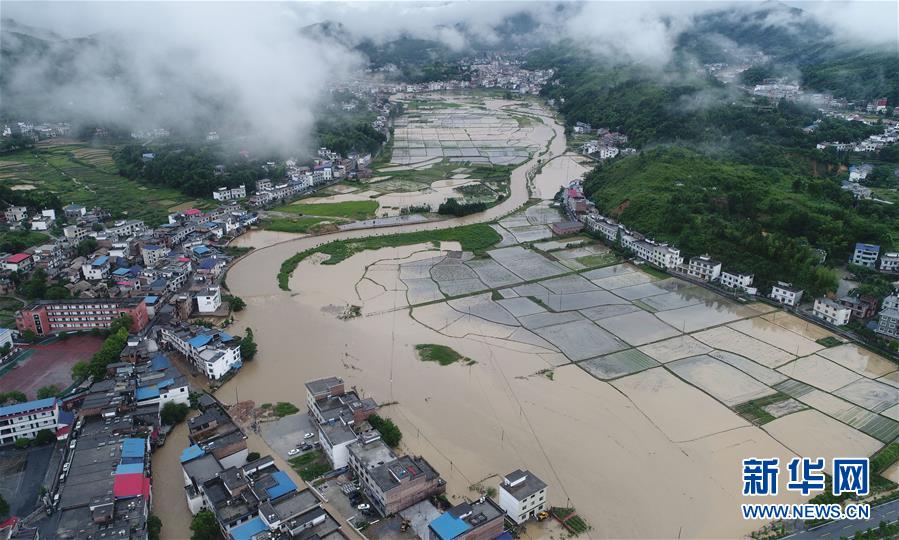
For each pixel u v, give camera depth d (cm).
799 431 15625
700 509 13062
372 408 15350
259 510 12031
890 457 14438
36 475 13800
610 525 12619
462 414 16288
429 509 12825
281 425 15788
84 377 17575
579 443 15150
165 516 12812
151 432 14788
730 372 18438
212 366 17488
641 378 18088
